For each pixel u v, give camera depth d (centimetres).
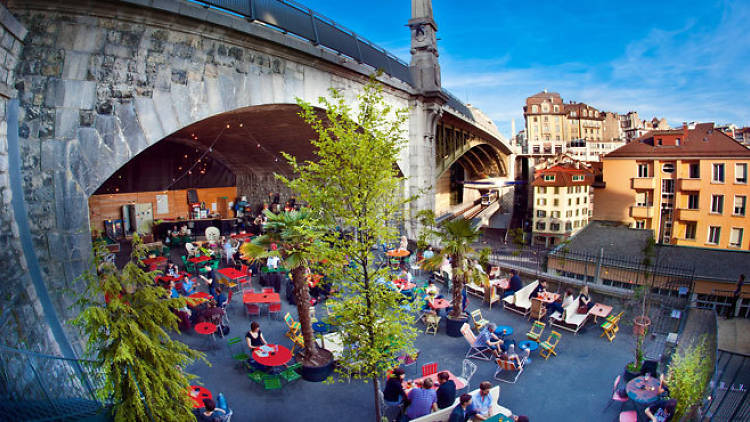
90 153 984
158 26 1092
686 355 948
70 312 925
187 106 1186
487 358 1205
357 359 859
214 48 1248
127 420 580
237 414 952
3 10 778
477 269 1378
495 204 8681
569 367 1162
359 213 871
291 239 1057
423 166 2541
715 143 4481
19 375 659
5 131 836
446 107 2898
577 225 5922
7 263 796
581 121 11088
